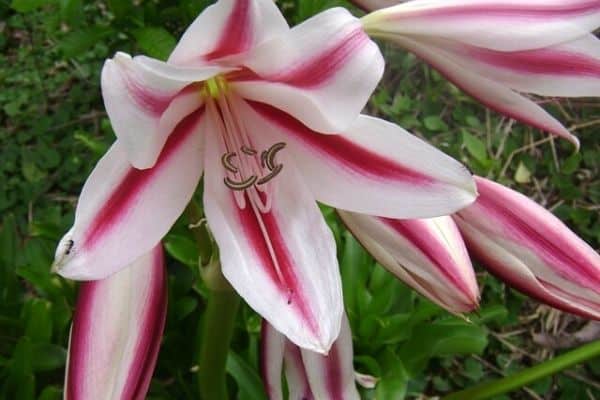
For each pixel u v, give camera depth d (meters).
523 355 0.66
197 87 0.28
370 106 0.79
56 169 0.76
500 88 0.32
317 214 0.28
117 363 0.30
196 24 0.25
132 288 0.30
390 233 0.31
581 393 0.63
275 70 0.26
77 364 0.30
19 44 0.88
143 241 0.26
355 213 0.31
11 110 0.80
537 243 0.33
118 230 0.26
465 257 0.31
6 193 0.74
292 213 0.28
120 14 0.70
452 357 0.64
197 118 0.29
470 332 0.52
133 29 0.71
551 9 0.28
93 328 0.30
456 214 0.33
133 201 0.26
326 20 0.24
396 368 0.52
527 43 0.29
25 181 0.75
